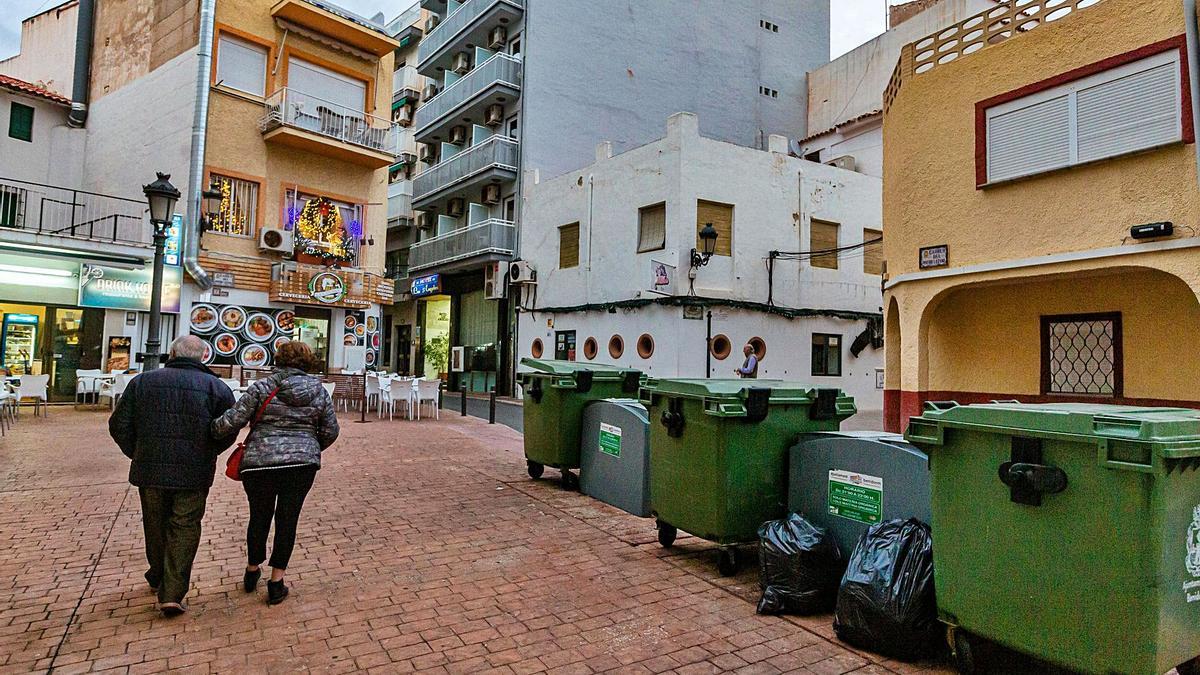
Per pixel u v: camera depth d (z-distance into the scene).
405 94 33.00
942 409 3.68
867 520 4.40
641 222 19.14
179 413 4.09
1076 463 2.96
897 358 11.44
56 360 15.59
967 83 9.55
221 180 17.56
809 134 29.50
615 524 6.42
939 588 3.50
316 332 19.36
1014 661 3.58
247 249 17.98
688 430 5.28
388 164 20.36
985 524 3.29
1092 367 8.79
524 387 8.52
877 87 26.20
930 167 10.02
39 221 15.48
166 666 3.45
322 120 18.88
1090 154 8.13
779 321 19.42
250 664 3.49
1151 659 2.71
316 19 18.95
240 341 17.73
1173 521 2.80
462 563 5.20
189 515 4.10
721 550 5.03
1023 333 9.59
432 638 3.86
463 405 16.03
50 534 5.65
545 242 22.84
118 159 19.14
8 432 11.18
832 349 20.80
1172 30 7.43
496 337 25.55
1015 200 8.91
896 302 10.86
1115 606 2.80
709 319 17.88
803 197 20.25
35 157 19.31
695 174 18.03
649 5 26.53
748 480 4.98
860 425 16.16
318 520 6.32
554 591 4.65
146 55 18.75
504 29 25.53
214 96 17.39
